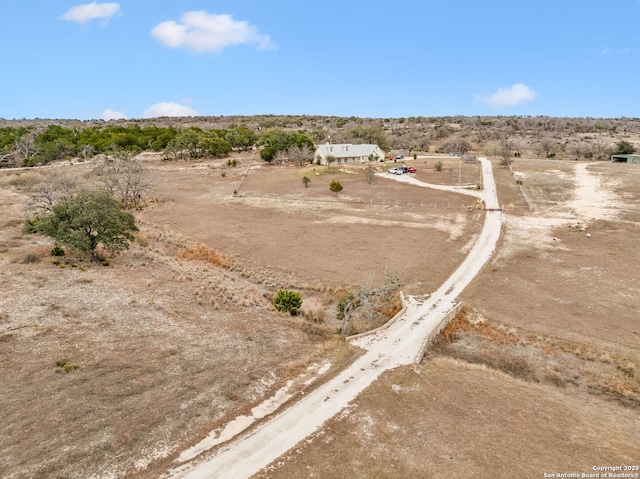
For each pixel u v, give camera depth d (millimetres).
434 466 13875
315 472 13453
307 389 18375
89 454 13914
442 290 31391
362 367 20375
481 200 58188
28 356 19359
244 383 18578
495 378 20297
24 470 13070
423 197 61750
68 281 28750
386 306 29438
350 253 40031
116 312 24625
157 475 13203
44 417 15500
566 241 41594
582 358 23062
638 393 20016
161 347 21172
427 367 20891
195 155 107438
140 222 50906
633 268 34625
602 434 16125
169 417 16016
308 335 24250
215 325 24391
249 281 34406
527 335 25344
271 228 48750
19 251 34812
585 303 29078
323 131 144125
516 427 16250
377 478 13273
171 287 29688
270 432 15375
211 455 14133
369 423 16016
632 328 25719
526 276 33750
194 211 57281
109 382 17891
